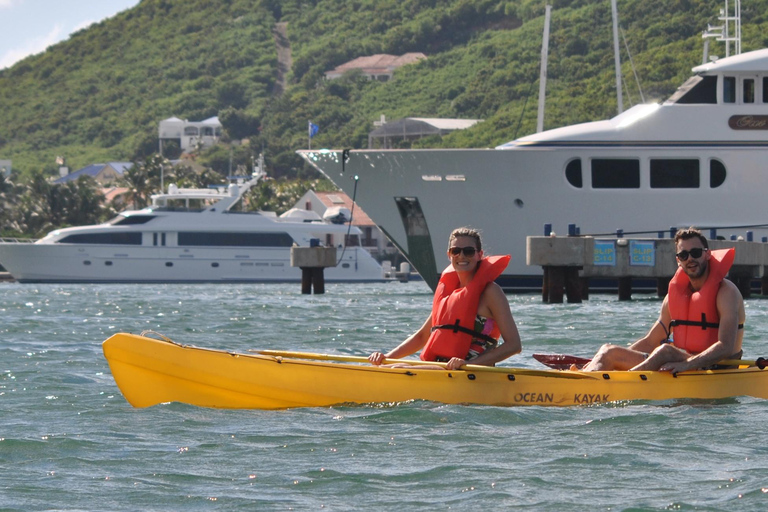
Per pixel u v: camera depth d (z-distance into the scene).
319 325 50.22
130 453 18.78
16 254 121.44
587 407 23.28
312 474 17.28
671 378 23.86
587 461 18.19
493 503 15.60
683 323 24.22
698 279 23.98
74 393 25.91
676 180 69.44
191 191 131.88
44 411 23.06
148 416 22.17
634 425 21.30
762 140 69.12
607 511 15.16
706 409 23.02
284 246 126.25
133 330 47.22
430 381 23.05
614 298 68.94
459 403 23.00
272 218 126.94
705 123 69.12
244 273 125.06
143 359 22.91
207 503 15.62
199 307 66.50
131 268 122.81
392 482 16.80
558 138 69.00
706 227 69.56
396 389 23.12
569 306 60.25
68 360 33.75
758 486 16.31
